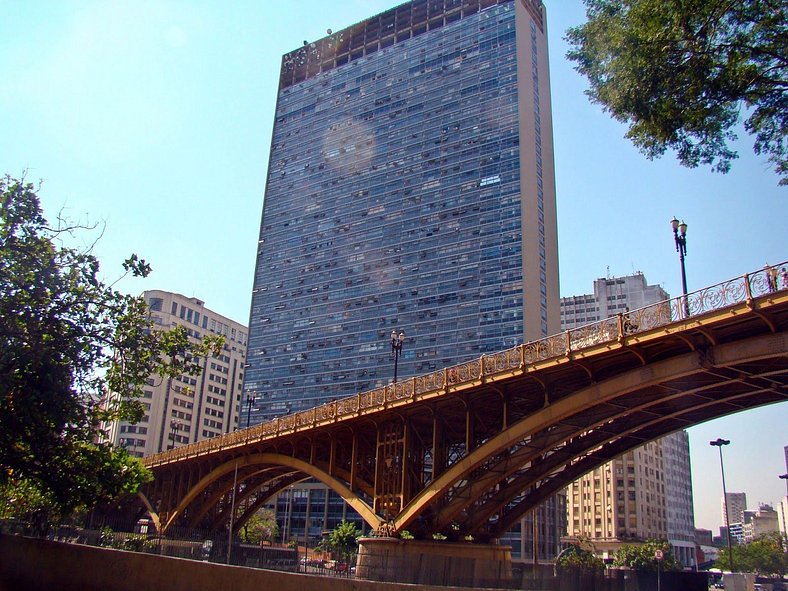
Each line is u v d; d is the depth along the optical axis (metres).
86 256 22.73
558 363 28.20
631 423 32.22
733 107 14.99
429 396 34.25
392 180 127.38
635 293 156.50
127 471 25.91
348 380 119.12
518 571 36.06
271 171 150.75
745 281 22.23
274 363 131.25
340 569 43.41
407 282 117.62
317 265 132.62
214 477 58.91
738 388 28.55
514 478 36.47
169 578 20.12
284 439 47.94
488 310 106.12
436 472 34.41
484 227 111.50
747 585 55.81
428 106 127.69
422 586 25.58
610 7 15.88
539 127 120.06
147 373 24.33
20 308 21.19
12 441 22.53
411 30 137.88
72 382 22.92
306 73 154.50
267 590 21.38
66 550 21.11
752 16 13.76
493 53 122.44
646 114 15.24
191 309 161.38
